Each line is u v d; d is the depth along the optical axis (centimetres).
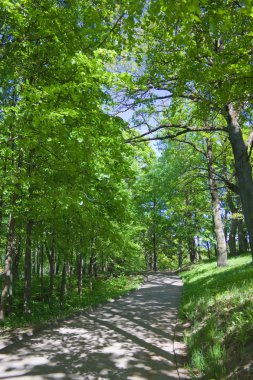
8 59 738
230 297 854
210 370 546
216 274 1752
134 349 760
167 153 2052
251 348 516
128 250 2702
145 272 4072
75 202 853
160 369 625
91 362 664
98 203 955
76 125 686
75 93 650
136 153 1255
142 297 1809
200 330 780
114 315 1240
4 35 736
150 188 2609
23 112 668
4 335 860
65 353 727
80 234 1345
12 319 1120
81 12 773
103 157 781
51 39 766
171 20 492
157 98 1052
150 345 795
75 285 2469
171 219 3894
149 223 4244
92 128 686
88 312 1330
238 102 1050
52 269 1658
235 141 1084
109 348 769
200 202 3412
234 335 599
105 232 1227
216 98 773
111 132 737
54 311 1452
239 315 640
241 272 1335
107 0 726
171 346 785
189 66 735
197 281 1908
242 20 688
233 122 1100
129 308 1414
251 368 464
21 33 746
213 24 503
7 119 708
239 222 3089
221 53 718
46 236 1322
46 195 893
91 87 670
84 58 636
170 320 1113
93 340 845
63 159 761
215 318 757
